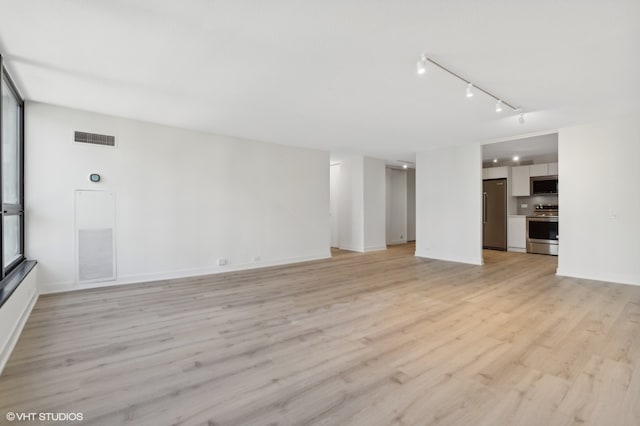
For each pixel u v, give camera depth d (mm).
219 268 5172
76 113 3936
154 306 3354
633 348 2330
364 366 2078
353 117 4277
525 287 4145
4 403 1677
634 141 4195
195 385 1854
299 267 5652
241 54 2555
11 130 3309
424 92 3350
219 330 2697
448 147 6352
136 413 1597
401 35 2271
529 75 2918
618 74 2887
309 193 6480
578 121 4461
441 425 1507
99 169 4102
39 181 3701
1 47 2438
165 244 4641
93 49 2473
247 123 4582
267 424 1515
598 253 4508
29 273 3119
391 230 9250
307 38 2316
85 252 4012
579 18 2049
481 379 1916
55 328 2729
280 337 2553
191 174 4895
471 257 6000
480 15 2027
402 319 2961
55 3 1898
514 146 6246
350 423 1521
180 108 3891
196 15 2037
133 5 1928
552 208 7340
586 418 1549
